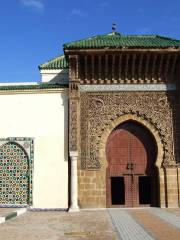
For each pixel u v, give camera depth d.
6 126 15.89
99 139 15.88
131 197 15.92
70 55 15.65
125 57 15.99
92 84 16.38
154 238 8.23
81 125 15.94
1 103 16.09
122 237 8.44
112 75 16.34
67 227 10.27
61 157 15.54
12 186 15.47
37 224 10.98
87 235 8.80
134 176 16.12
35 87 16.08
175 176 15.69
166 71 16.41
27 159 15.61
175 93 16.36
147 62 16.14
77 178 15.38
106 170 16.03
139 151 16.33
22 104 16.05
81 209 15.19
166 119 16.16
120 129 16.45
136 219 11.77
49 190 15.31
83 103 16.17
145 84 16.45
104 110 16.14
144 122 16.14
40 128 15.84
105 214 13.41
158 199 15.80
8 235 8.97
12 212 13.17
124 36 18.47
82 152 15.67
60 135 15.73
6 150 15.77
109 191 15.89
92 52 15.62
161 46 15.64
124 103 16.25
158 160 15.84
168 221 11.21
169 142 15.97
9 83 16.75
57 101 16.02
